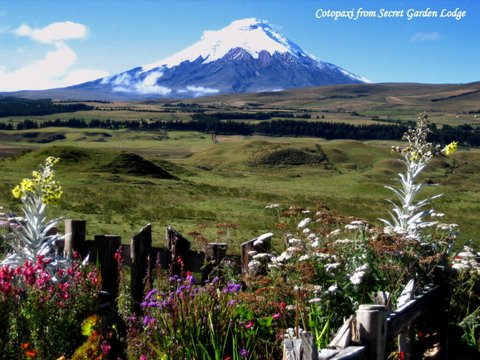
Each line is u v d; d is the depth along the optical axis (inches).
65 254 294.7
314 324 219.3
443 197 3053.6
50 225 294.8
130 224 1027.9
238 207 1724.9
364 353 159.8
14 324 214.1
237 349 203.5
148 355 208.5
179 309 212.5
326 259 255.1
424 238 303.0
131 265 281.1
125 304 266.1
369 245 259.8
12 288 216.5
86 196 1663.4
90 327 218.2
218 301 224.2
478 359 253.8
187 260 288.8
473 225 1717.5
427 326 262.2
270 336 218.7
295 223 333.7
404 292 233.6
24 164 2851.9
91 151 3161.9
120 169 2965.1
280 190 3516.2
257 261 275.3
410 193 357.4
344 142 7283.5
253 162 6250.0
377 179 5595.5
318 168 6146.7
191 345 201.3
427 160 367.6
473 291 266.7
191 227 1032.2
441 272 261.4
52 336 214.2
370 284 249.1
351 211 2023.9
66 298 222.4
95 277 239.5
